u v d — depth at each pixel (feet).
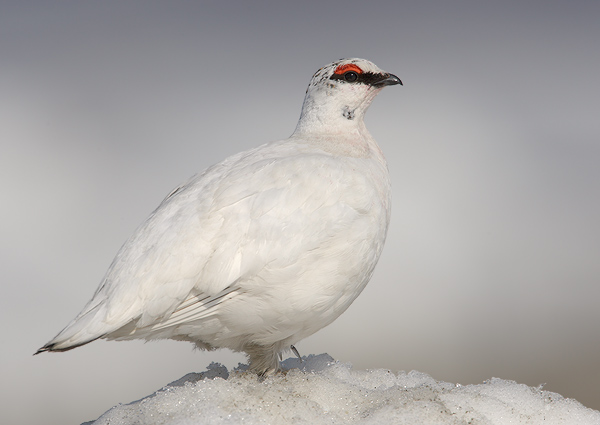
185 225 28.30
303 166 30.07
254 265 28.07
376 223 30.86
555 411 29.63
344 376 34.17
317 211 29.19
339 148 33.30
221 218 28.40
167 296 27.45
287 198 29.04
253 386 29.63
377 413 28.37
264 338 30.42
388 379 34.68
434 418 27.86
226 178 29.94
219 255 27.84
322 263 29.17
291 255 28.45
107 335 28.30
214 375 32.81
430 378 35.01
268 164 30.27
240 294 28.66
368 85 34.76
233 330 29.86
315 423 27.58
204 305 28.37
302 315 29.58
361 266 30.37
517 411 29.30
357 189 30.37
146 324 27.73
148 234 29.01
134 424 27.58
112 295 27.71
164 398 28.50
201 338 30.81
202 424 26.58
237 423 26.78
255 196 28.91
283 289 28.68
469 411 28.73
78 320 27.63
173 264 27.58
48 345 26.96
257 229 28.30
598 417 29.55
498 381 32.37
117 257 29.45
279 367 32.42
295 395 29.35
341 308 31.09
